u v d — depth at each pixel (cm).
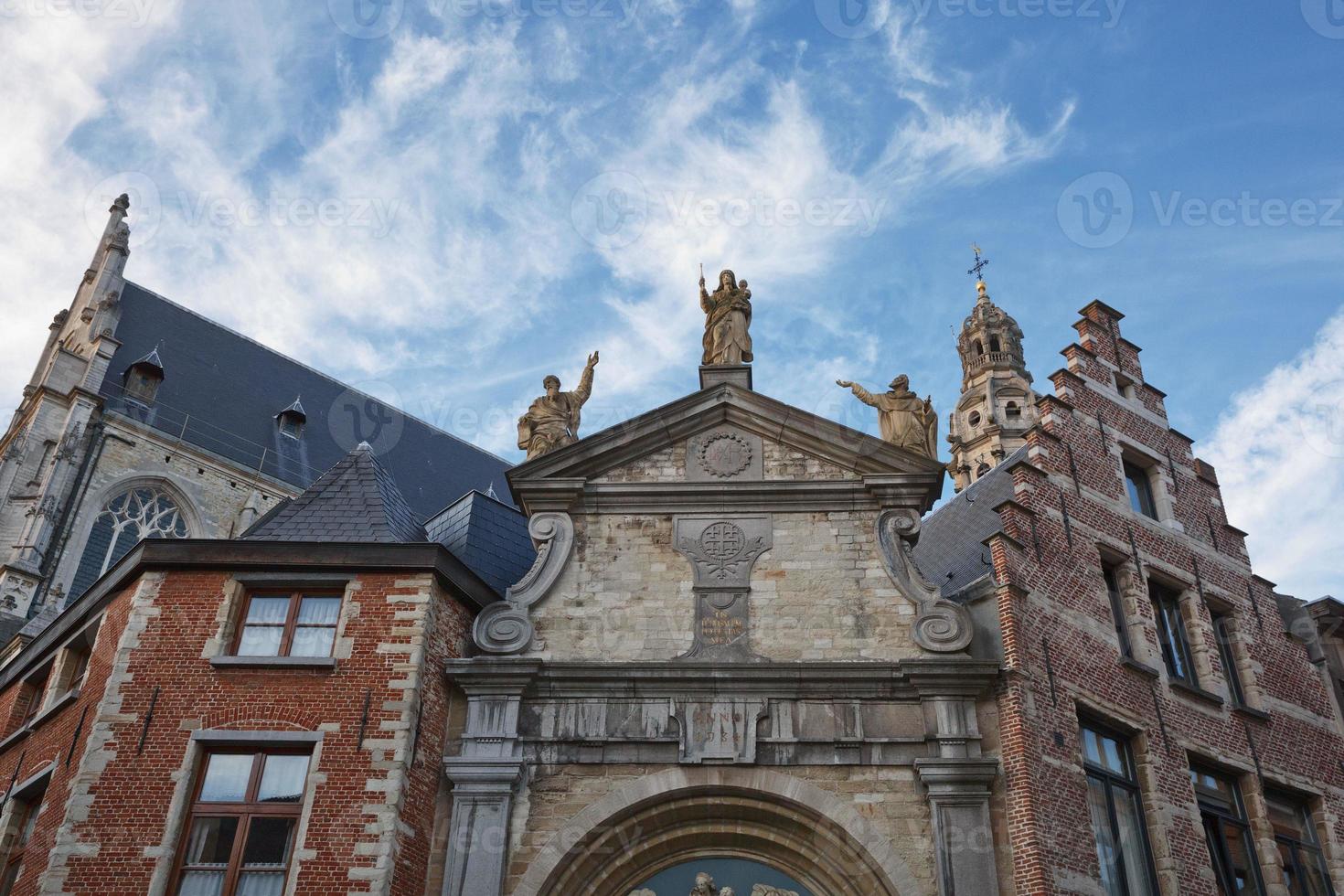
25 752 1767
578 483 1844
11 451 4006
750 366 2034
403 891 1455
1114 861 1596
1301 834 1888
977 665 1628
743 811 1578
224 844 1462
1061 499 1912
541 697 1658
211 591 1666
